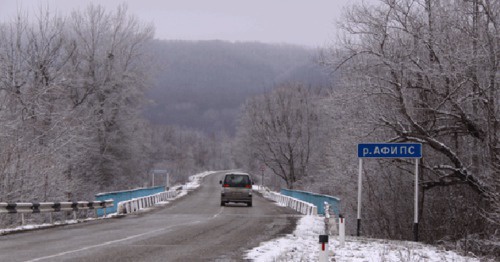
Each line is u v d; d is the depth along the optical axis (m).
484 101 21.09
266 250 13.63
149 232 18.12
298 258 12.16
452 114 22.27
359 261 12.16
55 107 42.22
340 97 24.72
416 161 18.75
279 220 25.25
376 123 23.78
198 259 11.67
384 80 23.30
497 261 15.86
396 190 29.14
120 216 27.27
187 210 32.78
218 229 19.78
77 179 38.56
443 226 26.34
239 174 37.44
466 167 23.53
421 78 22.81
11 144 28.64
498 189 20.70
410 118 22.61
